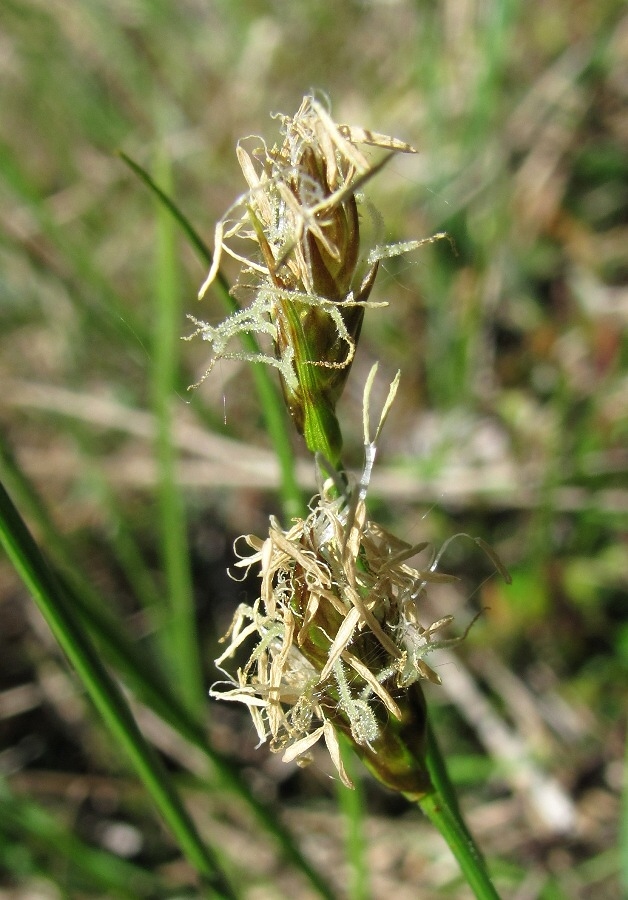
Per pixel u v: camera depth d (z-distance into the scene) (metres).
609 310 0.11
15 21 0.12
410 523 0.10
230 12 0.13
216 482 0.10
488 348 0.11
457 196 0.11
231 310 0.05
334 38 0.13
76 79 0.12
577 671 0.09
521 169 0.11
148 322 0.11
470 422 0.11
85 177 0.12
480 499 0.10
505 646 0.09
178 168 0.12
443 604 0.10
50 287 0.11
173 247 0.08
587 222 0.11
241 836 0.09
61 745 0.10
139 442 0.11
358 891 0.07
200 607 0.11
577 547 0.09
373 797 0.09
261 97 0.12
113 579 0.11
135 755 0.05
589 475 0.09
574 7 0.12
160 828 0.09
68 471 0.11
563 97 0.11
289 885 0.09
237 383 0.11
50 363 0.12
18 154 0.13
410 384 0.11
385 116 0.12
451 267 0.11
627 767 0.07
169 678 0.10
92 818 0.09
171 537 0.08
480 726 0.09
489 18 0.11
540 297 0.11
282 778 0.09
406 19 0.12
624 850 0.07
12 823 0.08
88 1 0.13
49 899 0.08
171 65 0.13
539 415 0.10
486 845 0.09
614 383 0.10
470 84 0.12
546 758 0.09
